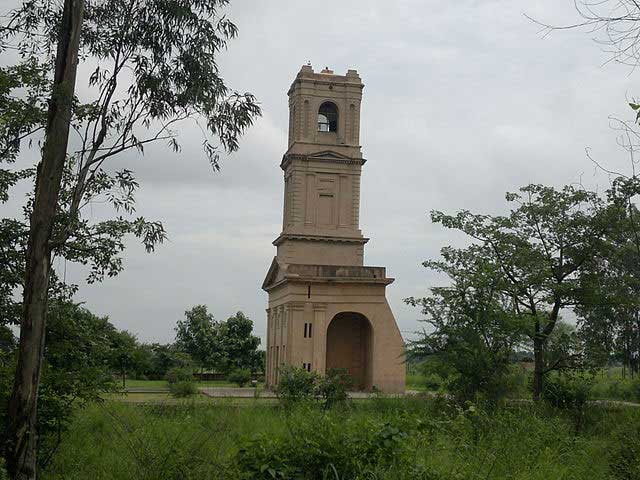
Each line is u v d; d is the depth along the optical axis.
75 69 13.87
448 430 16.78
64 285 16.89
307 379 29.33
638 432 17.00
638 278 28.66
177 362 64.81
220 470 11.69
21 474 12.66
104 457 15.03
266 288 54.34
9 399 13.16
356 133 54.00
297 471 10.76
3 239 15.94
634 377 37.53
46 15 15.11
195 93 15.10
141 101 15.24
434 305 25.25
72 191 15.41
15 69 14.97
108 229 15.70
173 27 15.06
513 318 24.77
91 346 16.86
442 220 27.95
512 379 24.33
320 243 52.47
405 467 11.20
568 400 26.08
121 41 15.11
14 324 16.44
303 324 46.91
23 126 15.37
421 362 25.69
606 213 27.12
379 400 28.89
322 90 54.03
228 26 15.31
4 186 16.88
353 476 10.86
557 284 27.17
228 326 74.19
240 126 15.65
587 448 16.88
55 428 15.20
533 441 16.83
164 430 17.23
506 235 27.59
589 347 27.41
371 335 47.88
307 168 53.06
